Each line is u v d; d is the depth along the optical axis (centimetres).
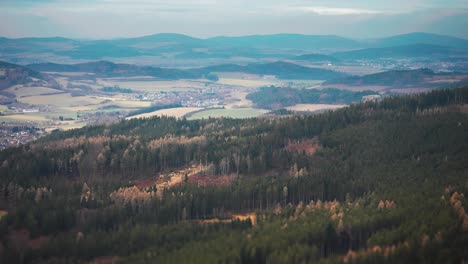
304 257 14250
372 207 18062
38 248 16250
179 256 14662
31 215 18075
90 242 16300
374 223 16262
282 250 14588
